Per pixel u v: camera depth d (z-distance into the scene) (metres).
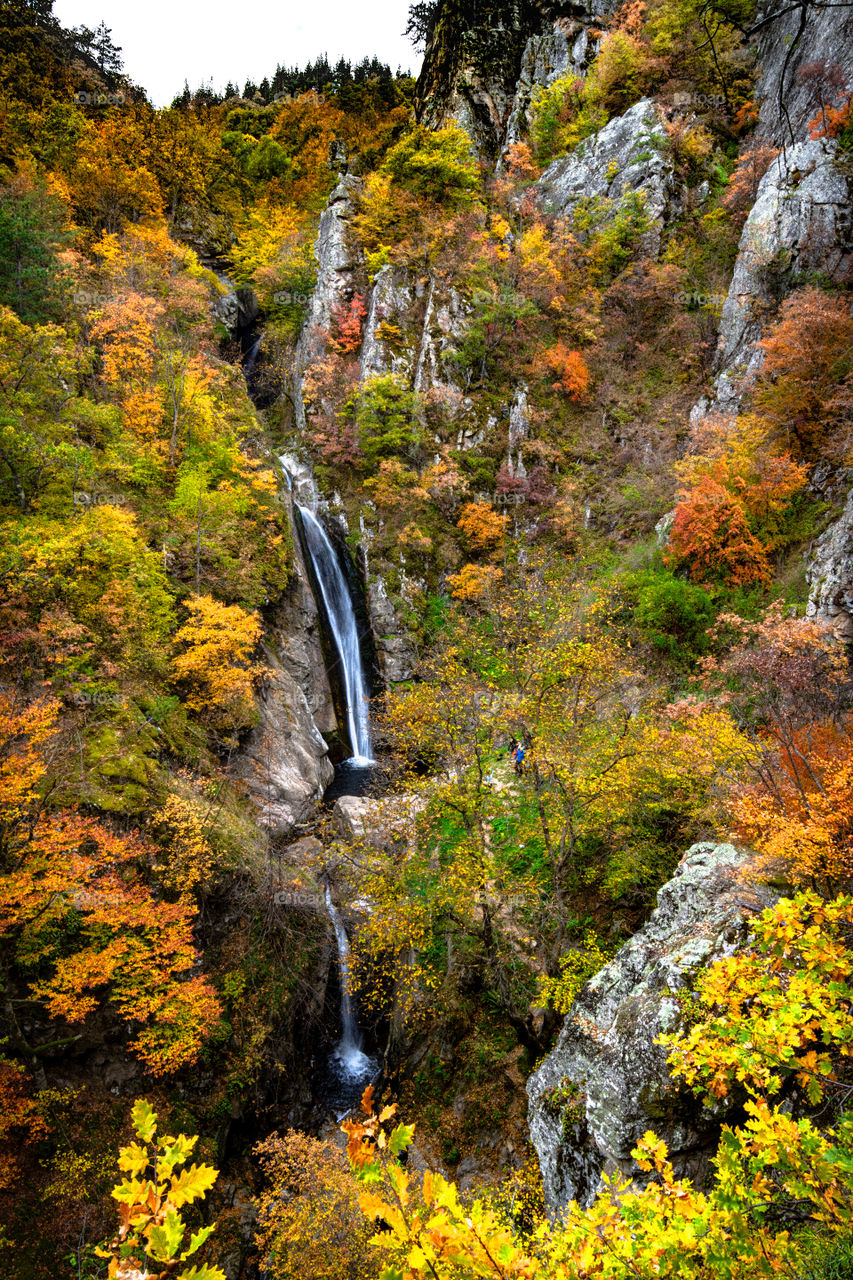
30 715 13.66
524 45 58.28
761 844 9.44
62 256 30.69
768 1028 4.00
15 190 32.12
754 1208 3.74
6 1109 12.66
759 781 11.72
